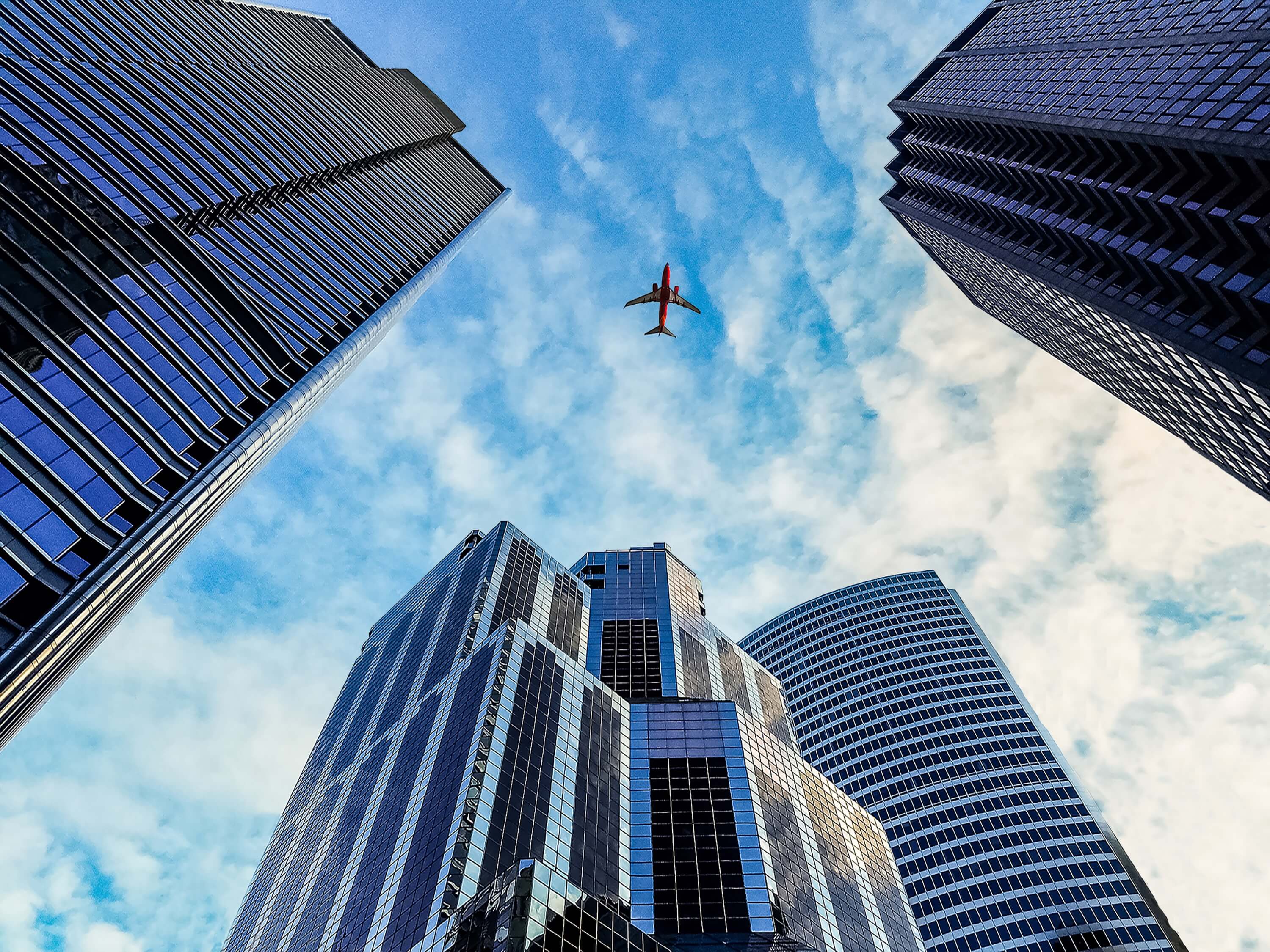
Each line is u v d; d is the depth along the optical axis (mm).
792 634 195000
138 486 40094
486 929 50250
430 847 65375
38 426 36250
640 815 80875
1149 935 106500
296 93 92750
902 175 140750
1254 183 65938
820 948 73188
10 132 43125
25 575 33312
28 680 32250
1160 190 74688
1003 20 136000
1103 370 107188
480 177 142000
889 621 186000
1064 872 117375
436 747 80875
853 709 162875
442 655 102875
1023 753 140625
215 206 59031
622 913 55594
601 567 142625
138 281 45719
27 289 38781
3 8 52250
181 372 46000
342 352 63469
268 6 106000
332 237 77000
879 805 139000
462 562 130375
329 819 95250
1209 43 75875
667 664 114438
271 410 50719
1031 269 96062
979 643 172750
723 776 86812
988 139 112750
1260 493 91562
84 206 45219
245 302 55469
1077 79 95062
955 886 120688
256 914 95625
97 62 57719
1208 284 68875
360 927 65875
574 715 87500
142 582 42250
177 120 62000
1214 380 73625
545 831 69562
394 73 145750
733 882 73375
